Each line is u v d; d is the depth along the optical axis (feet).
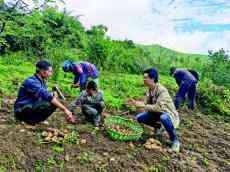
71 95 9.57
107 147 6.53
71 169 5.65
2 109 7.48
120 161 6.16
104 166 5.93
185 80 9.89
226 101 12.59
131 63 18.37
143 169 6.12
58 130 6.66
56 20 17.75
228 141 8.80
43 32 15.25
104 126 7.29
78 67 8.48
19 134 6.30
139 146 6.86
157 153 6.70
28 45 15.34
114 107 9.22
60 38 17.40
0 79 9.71
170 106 6.90
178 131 8.64
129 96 10.91
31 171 5.41
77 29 19.54
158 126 7.43
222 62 17.02
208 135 8.92
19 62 13.50
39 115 6.42
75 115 7.86
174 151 6.93
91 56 16.20
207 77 16.57
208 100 12.09
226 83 16.46
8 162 5.45
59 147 6.15
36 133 6.46
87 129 7.14
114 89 11.42
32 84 6.14
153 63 20.94
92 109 7.29
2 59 13.33
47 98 6.08
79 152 6.16
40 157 5.74
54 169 5.56
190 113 10.88
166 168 6.33
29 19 10.96
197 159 7.03
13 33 9.84
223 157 7.58
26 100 6.34
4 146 5.79
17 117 6.46
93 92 7.31
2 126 6.57
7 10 9.49
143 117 7.29
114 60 17.34
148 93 7.16
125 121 7.48
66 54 15.21
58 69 11.18
